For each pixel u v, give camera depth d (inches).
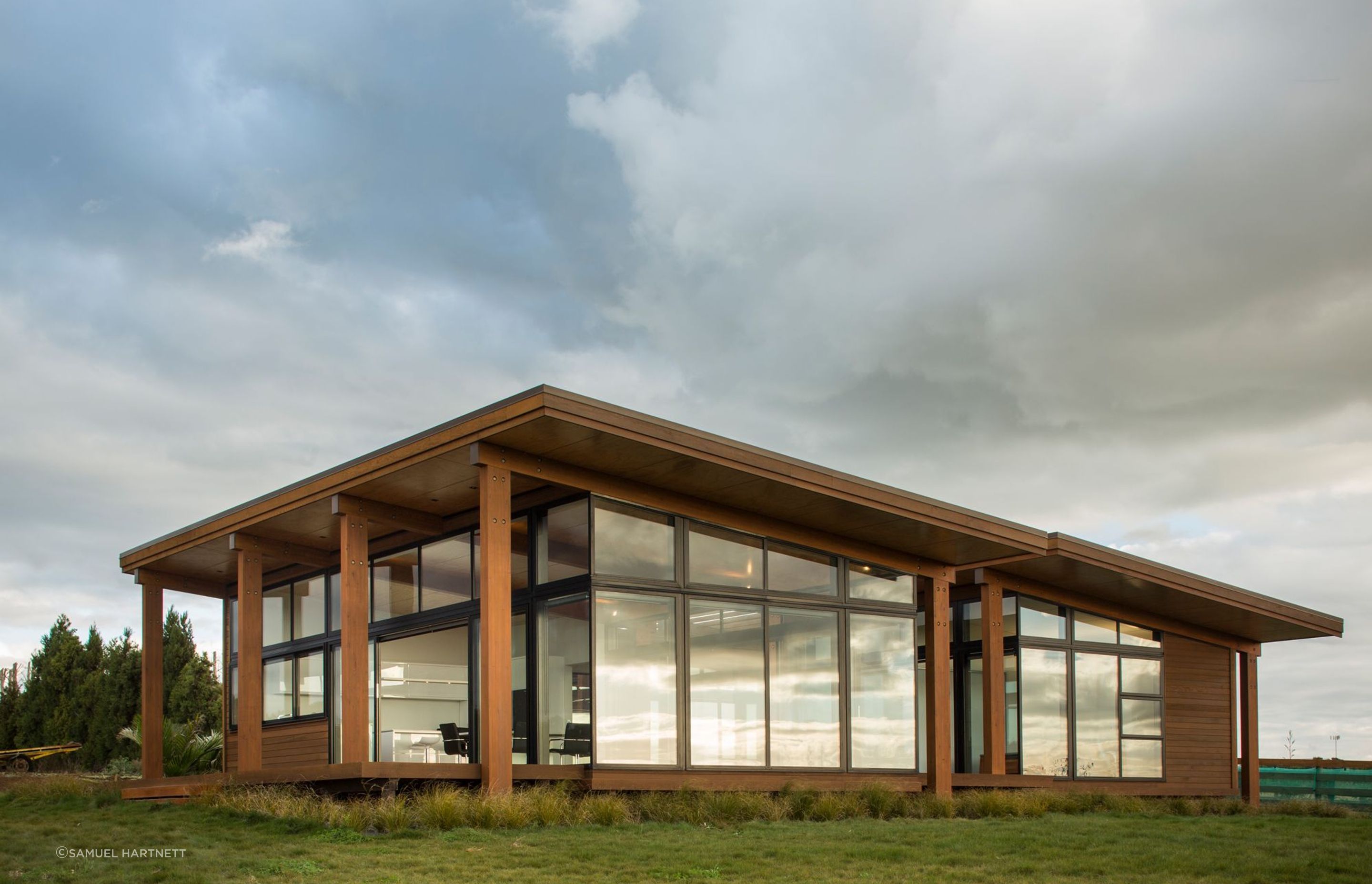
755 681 596.4
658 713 549.6
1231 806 711.1
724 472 535.8
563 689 548.1
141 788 568.4
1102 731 847.1
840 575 655.8
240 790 503.5
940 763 679.1
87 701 1200.2
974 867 353.1
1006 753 798.5
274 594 805.2
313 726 740.7
